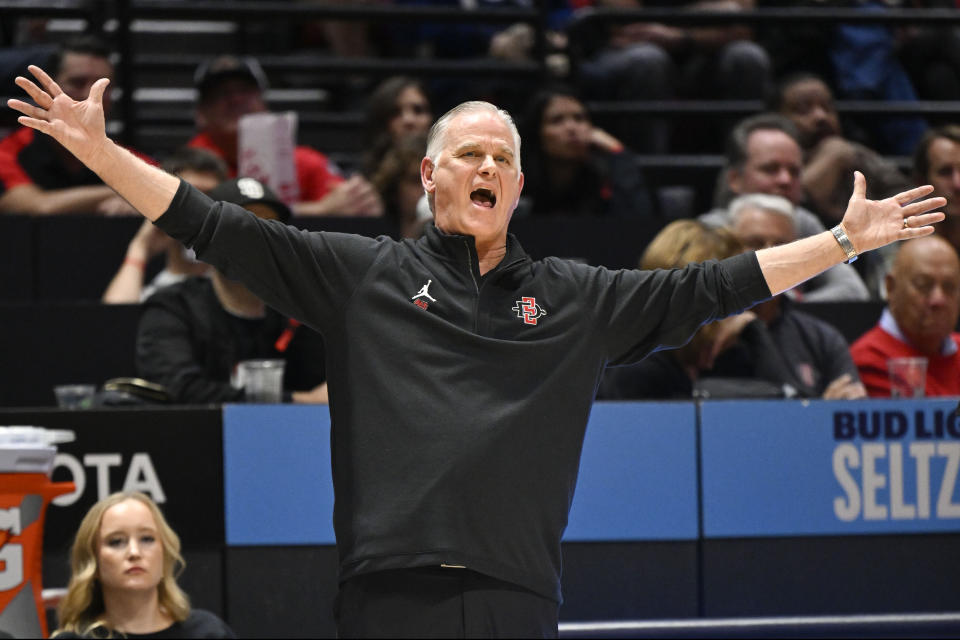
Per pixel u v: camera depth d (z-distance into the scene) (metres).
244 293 11.55
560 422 6.53
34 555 8.53
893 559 10.41
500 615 6.19
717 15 18.22
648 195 16.80
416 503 6.17
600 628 10.02
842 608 10.36
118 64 17.52
